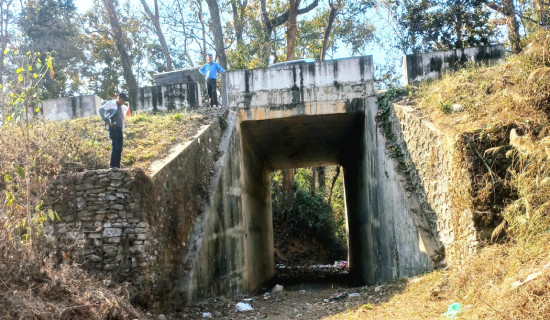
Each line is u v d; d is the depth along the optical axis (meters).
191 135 11.02
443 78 12.08
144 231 7.60
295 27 21.84
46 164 8.26
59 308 5.62
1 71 11.65
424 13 18.69
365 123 13.16
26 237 6.48
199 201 10.20
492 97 9.00
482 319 5.11
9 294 5.54
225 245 11.00
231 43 25.75
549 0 16.16
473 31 18.25
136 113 13.92
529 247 5.89
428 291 7.08
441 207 8.52
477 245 6.99
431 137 9.06
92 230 7.57
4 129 9.35
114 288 6.95
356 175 16.86
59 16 26.64
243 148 13.95
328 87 13.23
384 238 11.78
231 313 8.77
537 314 4.57
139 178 7.78
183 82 15.35
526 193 6.50
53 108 14.60
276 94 13.36
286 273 19.33
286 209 23.58
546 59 8.55
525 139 6.82
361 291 9.27
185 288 8.71
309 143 17.06
